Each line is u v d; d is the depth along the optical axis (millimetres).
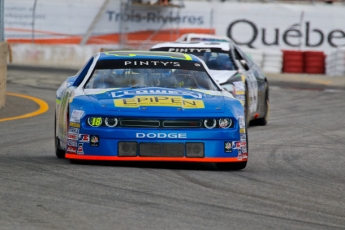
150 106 28234
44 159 31031
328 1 133375
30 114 51438
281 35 130000
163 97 29094
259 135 44062
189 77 31562
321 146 39656
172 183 25406
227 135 28266
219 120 28266
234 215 20922
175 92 29891
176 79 31312
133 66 31844
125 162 30094
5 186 23641
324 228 19984
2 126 44312
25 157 31656
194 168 29688
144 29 129250
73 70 105500
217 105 28938
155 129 27734
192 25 129875
